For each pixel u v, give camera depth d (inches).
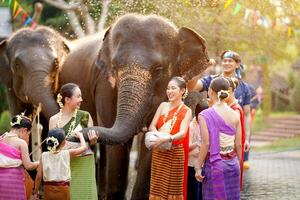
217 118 362.6
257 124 1323.8
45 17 1315.2
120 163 455.2
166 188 392.2
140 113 400.8
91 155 379.2
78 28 898.1
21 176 368.5
